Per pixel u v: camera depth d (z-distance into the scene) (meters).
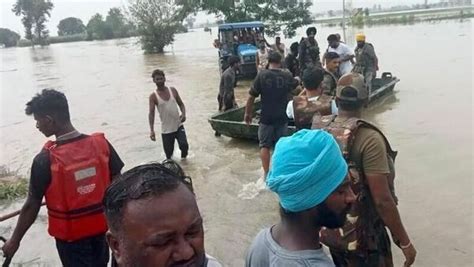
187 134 9.80
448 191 5.89
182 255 1.10
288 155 1.76
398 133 8.60
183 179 1.24
